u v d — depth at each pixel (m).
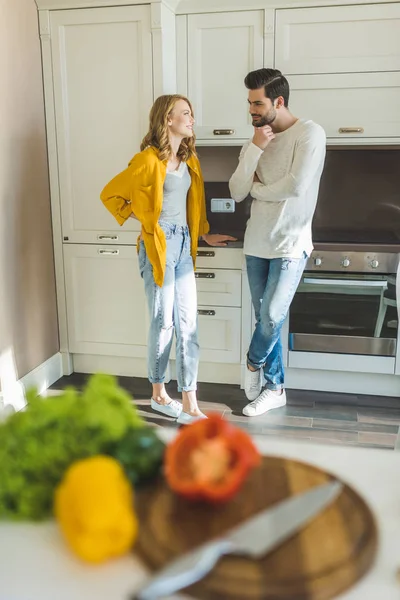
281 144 2.85
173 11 3.25
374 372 3.31
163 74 3.18
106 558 0.90
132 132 3.29
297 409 3.23
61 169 3.41
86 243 3.47
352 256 3.17
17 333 3.23
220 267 3.33
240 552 0.86
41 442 0.95
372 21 3.12
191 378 3.07
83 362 3.72
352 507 0.97
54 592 0.85
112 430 0.98
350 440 2.88
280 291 2.95
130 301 3.50
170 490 1.00
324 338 3.31
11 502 0.98
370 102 3.21
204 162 3.74
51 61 3.30
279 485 1.03
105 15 3.17
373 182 3.68
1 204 3.05
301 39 3.20
